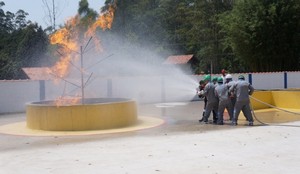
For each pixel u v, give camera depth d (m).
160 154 9.39
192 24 60.81
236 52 44.62
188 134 12.41
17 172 8.07
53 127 13.74
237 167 7.99
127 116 14.46
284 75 30.02
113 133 12.95
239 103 14.12
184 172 7.68
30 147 10.92
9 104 21.50
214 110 15.09
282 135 11.72
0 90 21.23
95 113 13.72
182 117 17.27
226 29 45.28
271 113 18.05
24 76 43.72
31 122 14.39
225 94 14.46
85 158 9.19
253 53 42.16
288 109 19.55
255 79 28.88
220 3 56.41
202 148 10.00
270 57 41.38
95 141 11.54
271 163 8.28
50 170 8.14
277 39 40.94
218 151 9.59
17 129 14.55
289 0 41.03
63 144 11.22
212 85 14.91
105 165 8.42
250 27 40.81
